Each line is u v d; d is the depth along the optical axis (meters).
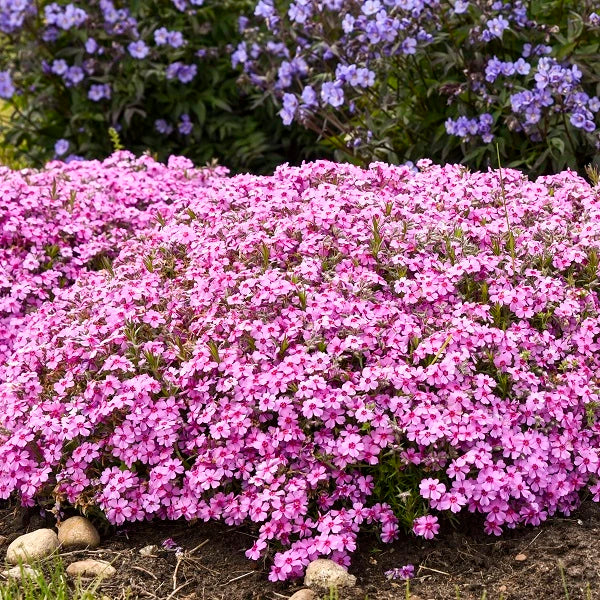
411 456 1.44
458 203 1.64
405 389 1.46
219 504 1.47
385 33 1.94
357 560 1.44
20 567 1.41
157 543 1.49
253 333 1.50
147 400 1.50
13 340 1.70
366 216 1.61
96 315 1.61
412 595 1.40
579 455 1.48
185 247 1.68
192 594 1.42
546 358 1.50
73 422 1.50
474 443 1.46
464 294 1.56
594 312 1.53
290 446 1.46
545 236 1.59
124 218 1.84
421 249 1.58
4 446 1.52
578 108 1.84
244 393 1.47
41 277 1.74
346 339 1.48
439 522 1.47
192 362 1.50
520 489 1.43
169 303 1.59
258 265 1.59
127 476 1.48
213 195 1.76
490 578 1.41
